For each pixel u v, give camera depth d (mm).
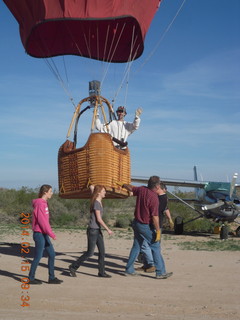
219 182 19500
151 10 9602
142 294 7078
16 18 9953
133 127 8844
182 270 9477
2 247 12562
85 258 8555
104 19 8672
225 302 6551
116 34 10516
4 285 7578
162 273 8523
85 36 10086
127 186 8555
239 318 5598
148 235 8594
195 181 19859
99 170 8102
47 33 10180
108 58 10188
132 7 9008
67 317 5355
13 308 5988
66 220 21344
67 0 8539
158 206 8641
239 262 10602
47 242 7824
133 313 5848
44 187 7785
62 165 8570
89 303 6410
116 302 6492
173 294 7105
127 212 26531
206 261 10750
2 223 20312
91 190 8148
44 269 9250
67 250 12492
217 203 18547
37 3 8859
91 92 8906
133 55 10695
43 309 5977
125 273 8812
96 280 8273
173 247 13727
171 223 9891
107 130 8727
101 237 8648
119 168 8445
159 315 5691
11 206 22234
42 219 7637
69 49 10719
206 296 6969
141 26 9453
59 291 7199
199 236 17906
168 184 20266
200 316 5680
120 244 14078
